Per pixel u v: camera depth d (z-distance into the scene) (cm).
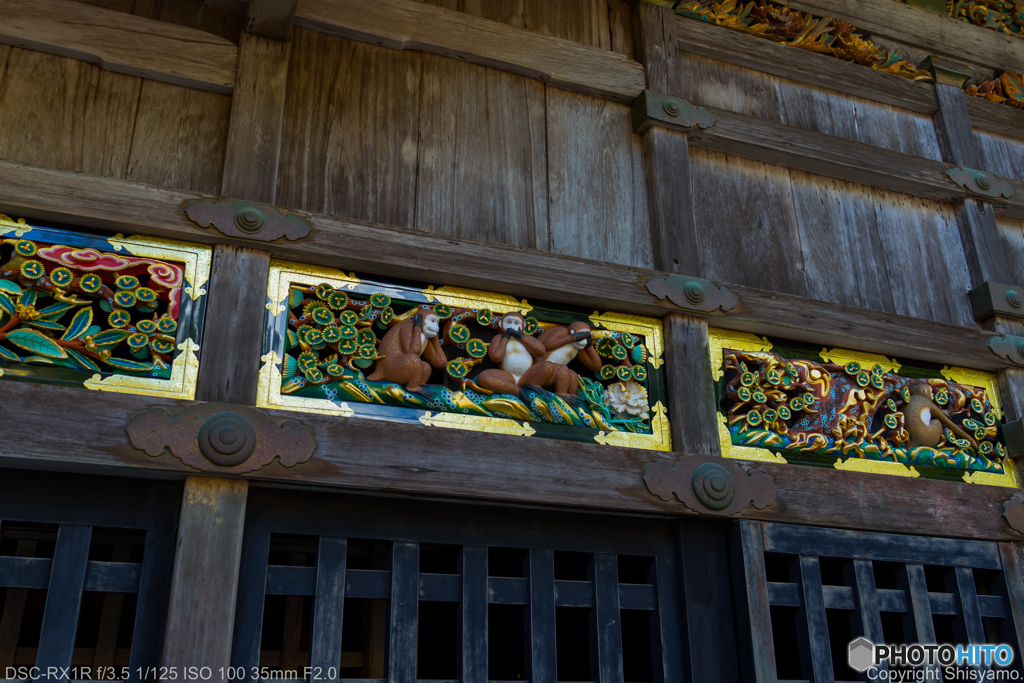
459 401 324
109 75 336
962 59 511
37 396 271
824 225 439
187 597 264
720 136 422
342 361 317
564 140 402
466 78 393
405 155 367
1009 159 511
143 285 310
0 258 297
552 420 335
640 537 338
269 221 318
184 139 336
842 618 474
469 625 303
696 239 396
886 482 374
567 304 361
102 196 301
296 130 352
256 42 350
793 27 470
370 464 297
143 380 287
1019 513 393
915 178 461
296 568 291
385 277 335
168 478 281
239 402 293
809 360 393
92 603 423
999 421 418
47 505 272
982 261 459
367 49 379
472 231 366
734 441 362
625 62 424
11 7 324
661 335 371
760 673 320
